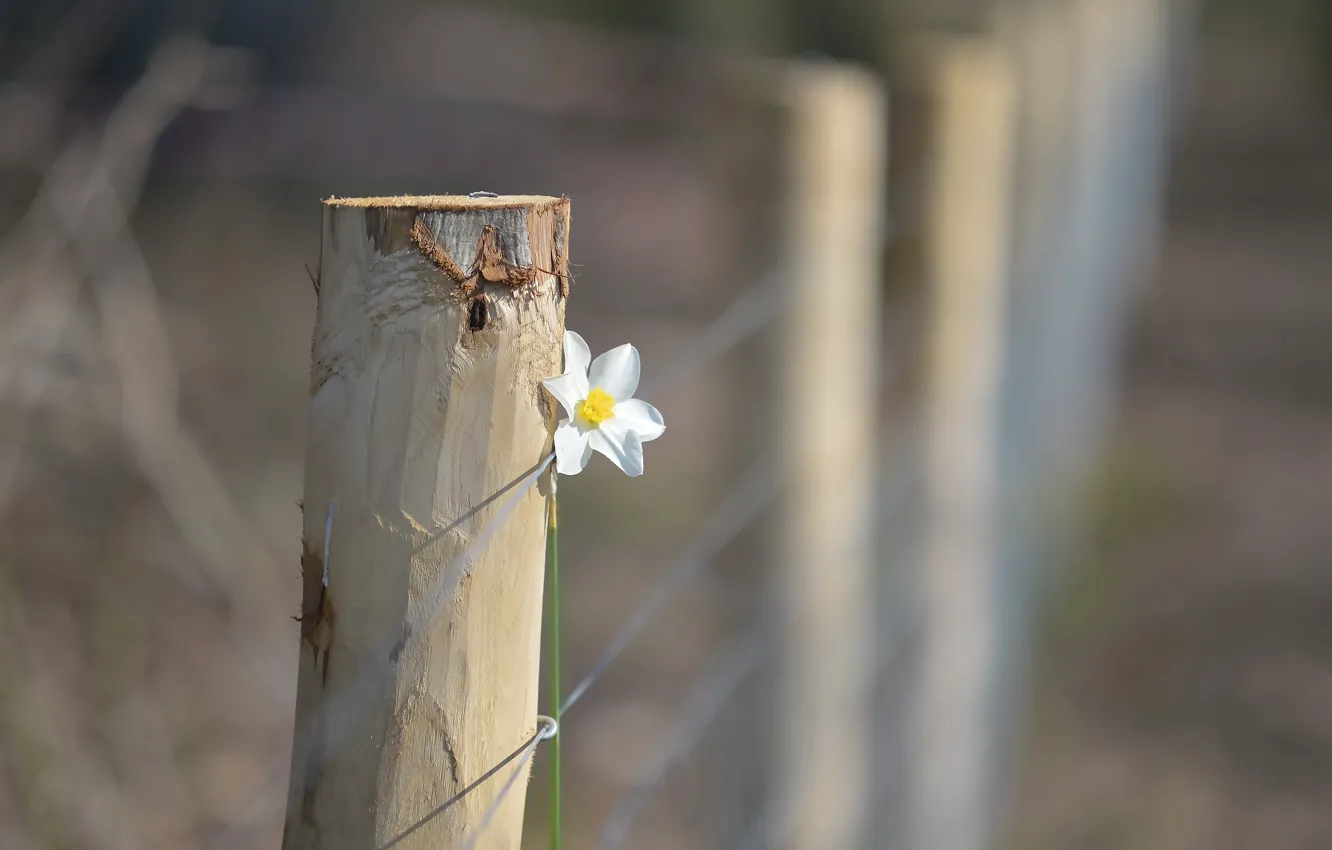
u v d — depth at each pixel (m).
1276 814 3.72
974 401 2.50
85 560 2.92
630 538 4.61
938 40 2.57
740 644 2.10
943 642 2.53
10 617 2.50
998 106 2.42
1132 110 4.67
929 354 2.43
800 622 2.09
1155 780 3.78
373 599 0.87
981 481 2.57
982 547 2.60
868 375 2.16
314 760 0.90
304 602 0.90
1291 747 4.11
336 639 0.88
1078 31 3.58
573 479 4.96
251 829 2.56
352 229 0.85
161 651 2.95
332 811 0.90
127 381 2.66
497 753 0.91
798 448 2.04
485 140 7.80
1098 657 4.43
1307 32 17.98
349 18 7.12
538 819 3.09
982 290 2.46
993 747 2.88
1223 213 12.21
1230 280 10.05
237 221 6.16
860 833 2.28
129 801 2.51
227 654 2.99
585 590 4.29
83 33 3.75
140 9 4.07
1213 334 8.66
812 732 2.12
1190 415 7.11
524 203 0.88
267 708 3.00
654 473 5.02
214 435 4.52
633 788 1.72
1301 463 6.55
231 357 5.19
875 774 2.43
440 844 0.90
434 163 7.46
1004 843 3.23
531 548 0.91
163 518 3.05
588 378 0.94
